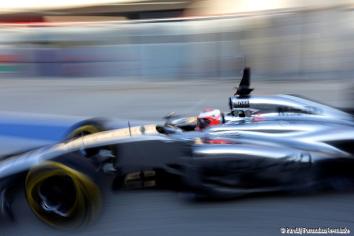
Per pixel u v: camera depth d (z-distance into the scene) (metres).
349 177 3.60
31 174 3.37
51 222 3.32
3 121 7.04
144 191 3.69
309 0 10.73
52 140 6.68
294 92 8.93
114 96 9.41
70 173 3.26
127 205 3.48
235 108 4.61
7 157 5.10
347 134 3.98
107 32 11.70
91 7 18.22
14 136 6.79
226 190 3.47
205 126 4.34
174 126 4.50
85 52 11.86
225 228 3.01
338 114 4.47
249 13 10.91
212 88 9.84
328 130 4.05
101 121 5.48
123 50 11.70
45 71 12.07
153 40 11.52
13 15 18.12
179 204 3.44
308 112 4.47
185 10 17.75
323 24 10.28
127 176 3.71
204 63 11.31
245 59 10.91
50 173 3.31
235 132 4.05
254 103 4.62
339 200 3.38
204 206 3.40
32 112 8.23
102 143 3.87
